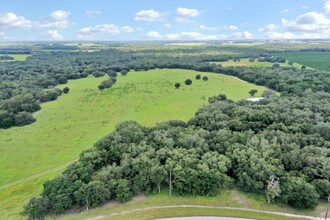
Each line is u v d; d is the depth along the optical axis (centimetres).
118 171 5581
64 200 4950
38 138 8919
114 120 10456
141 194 5522
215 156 5794
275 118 7481
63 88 15150
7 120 9894
